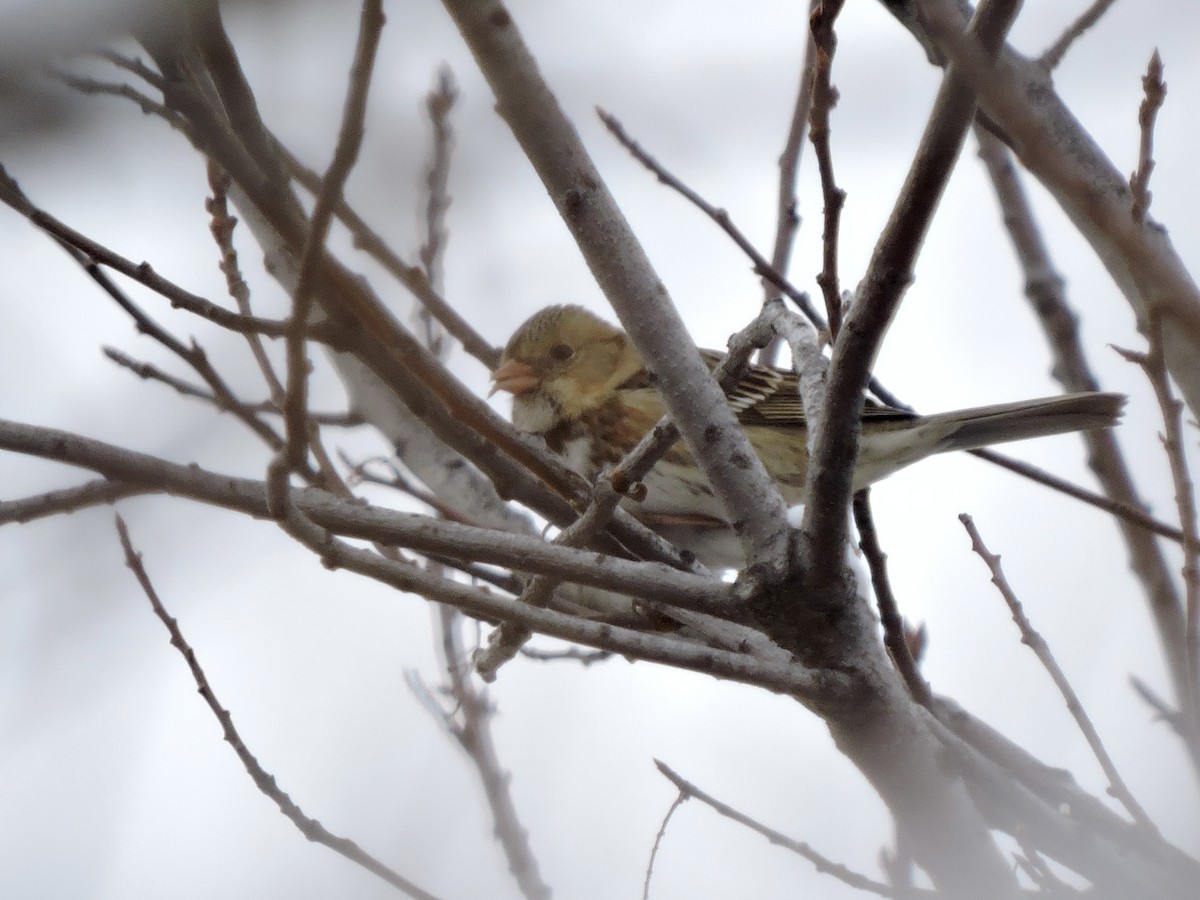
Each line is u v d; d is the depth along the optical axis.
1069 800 6.54
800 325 6.66
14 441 5.87
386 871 6.50
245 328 5.47
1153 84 5.98
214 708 6.68
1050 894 5.90
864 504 6.82
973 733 6.98
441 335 8.54
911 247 5.15
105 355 6.78
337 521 5.96
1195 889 5.79
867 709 5.97
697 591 5.96
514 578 7.66
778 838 6.53
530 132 6.00
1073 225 7.18
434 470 8.66
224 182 6.73
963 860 6.02
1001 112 4.22
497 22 5.83
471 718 7.90
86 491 5.98
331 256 5.41
